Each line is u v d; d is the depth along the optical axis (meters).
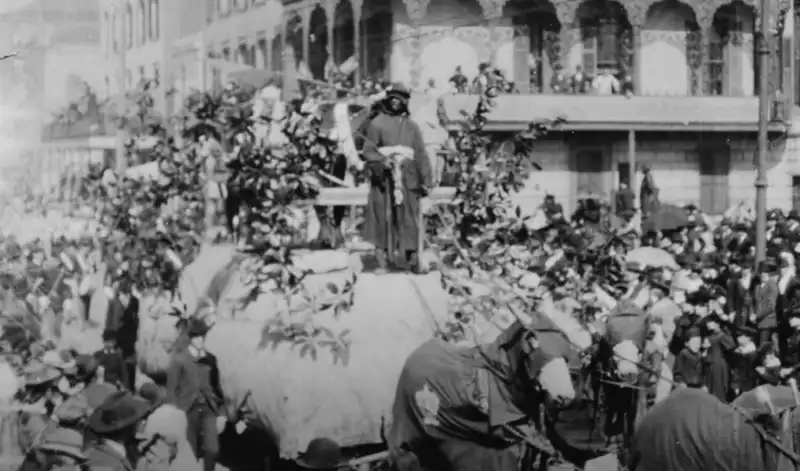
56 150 26.53
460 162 14.91
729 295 17.20
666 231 18.16
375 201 13.05
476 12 30.09
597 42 31.05
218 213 15.52
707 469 10.11
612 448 12.40
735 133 26.91
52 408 14.20
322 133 13.59
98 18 28.34
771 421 10.43
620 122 27.25
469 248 14.38
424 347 11.24
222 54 25.05
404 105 13.33
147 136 16.95
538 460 11.62
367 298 11.93
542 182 27.23
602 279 14.56
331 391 11.56
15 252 22.66
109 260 16.88
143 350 15.05
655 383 12.92
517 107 26.25
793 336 15.98
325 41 27.95
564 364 10.45
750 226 20.03
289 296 11.97
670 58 31.33
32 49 29.75
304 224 14.23
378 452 11.78
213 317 12.84
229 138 14.30
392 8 29.48
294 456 11.45
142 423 11.17
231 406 12.30
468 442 10.73
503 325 12.24
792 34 28.11
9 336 18.89
